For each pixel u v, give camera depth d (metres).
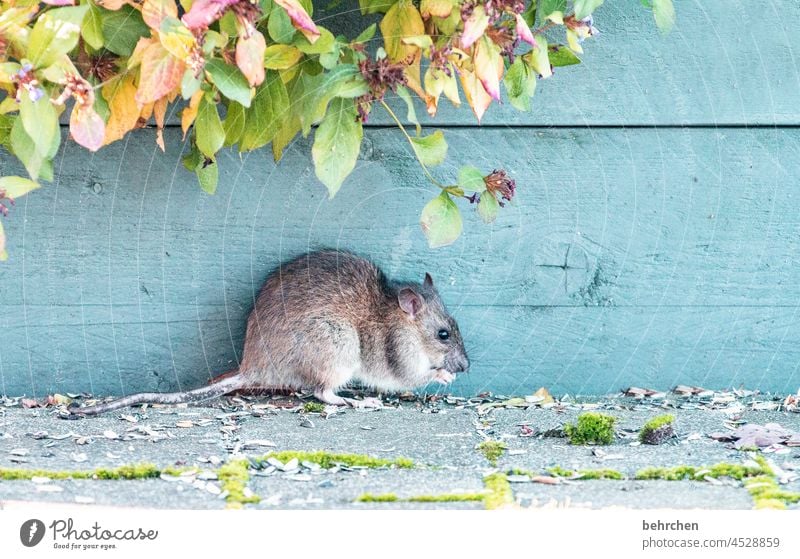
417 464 4.93
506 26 4.91
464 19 4.57
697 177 6.49
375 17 6.16
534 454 5.09
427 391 6.80
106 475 4.60
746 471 4.72
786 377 6.66
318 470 4.82
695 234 6.54
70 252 6.32
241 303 6.48
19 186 4.66
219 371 6.52
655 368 6.66
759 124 6.45
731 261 6.57
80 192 6.26
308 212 6.43
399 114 6.32
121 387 6.47
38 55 4.27
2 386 6.39
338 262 6.48
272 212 6.41
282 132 5.64
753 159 6.50
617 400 6.50
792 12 6.38
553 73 6.36
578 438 5.32
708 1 6.35
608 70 6.39
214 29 5.02
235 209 6.39
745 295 6.60
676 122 6.44
